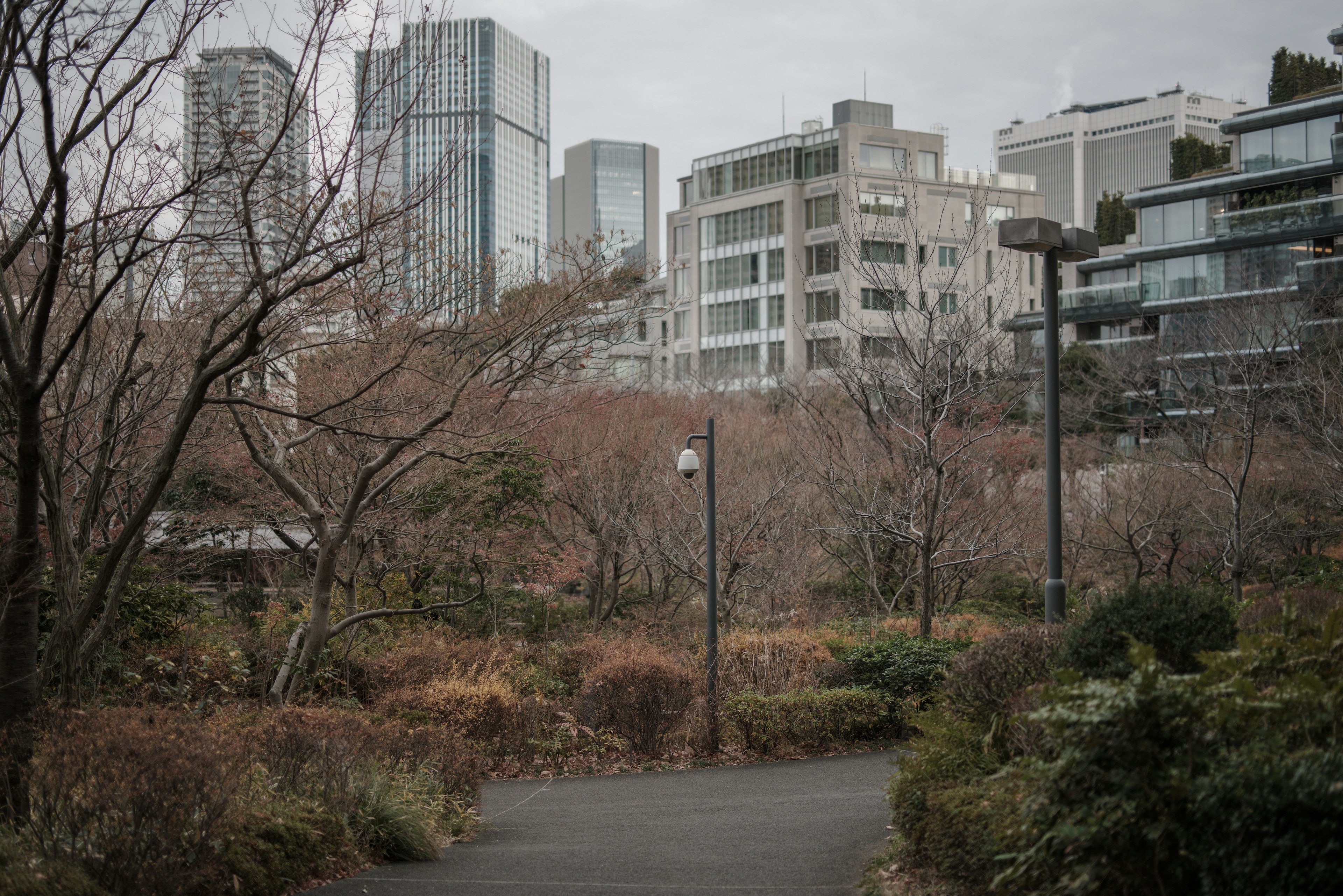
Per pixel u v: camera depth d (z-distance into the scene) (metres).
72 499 12.09
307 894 6.43
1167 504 24.44
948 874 5.80
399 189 10.83
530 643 20.91
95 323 11.88
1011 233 10.65
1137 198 45.59
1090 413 31.31
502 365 15.94
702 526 20.66
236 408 13.26
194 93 9.24
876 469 20.55
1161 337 29.61
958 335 17.69
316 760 8.08
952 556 22.73
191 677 13.44
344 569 18.58
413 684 15.28
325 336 14.59
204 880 5.75
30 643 7.12
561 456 20.36
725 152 62.06
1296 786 3.85
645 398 24.62
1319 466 22.08
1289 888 3.72
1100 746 4.37
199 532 17.64
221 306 12.20
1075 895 4.38
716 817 10.13
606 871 7.45
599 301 14.18
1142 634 6.30
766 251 59.69
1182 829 4.12
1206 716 4.42
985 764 6.62
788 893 6.57
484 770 12.92
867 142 56.91
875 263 18.62
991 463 22.11
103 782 5.69
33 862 5.45
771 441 25.22
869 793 11.36
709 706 14.77
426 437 14.41
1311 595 11.59
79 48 7.48
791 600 21.73
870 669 15.95
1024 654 7.07
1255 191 43.12
